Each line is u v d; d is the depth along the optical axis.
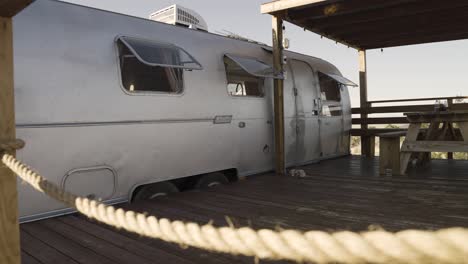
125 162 4.25
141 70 4.44
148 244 2.98
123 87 4.23
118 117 4.18
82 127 3.87
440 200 4.20
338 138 8.36
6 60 1.83
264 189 5.16
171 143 4.73
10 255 1.85
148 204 4.30
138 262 2.62
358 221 3.46
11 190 1.85
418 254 0.58
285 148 6.70
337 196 4.61
